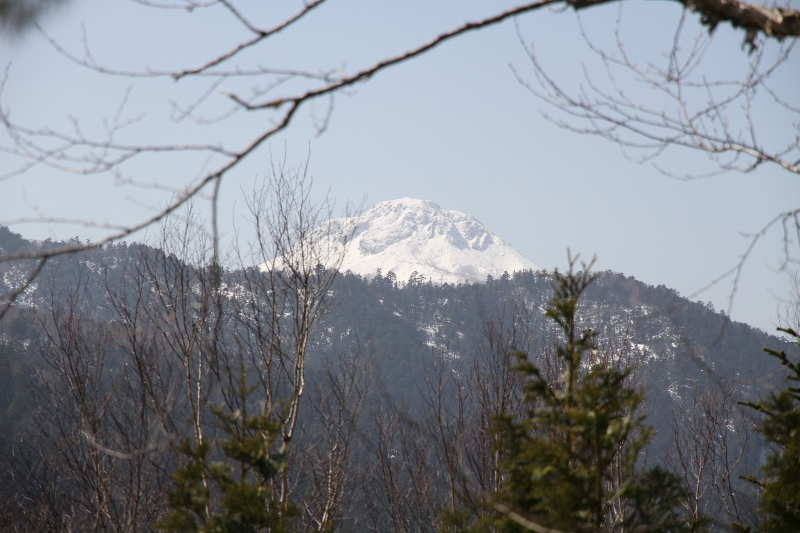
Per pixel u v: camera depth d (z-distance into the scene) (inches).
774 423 1028.5
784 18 517.3
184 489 1095.6
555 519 882.8
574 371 979.3
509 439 984.9
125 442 1553.9
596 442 914.7
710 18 538.6
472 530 966.4
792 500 990.4
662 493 939.3
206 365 1497.3
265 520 1069.1
